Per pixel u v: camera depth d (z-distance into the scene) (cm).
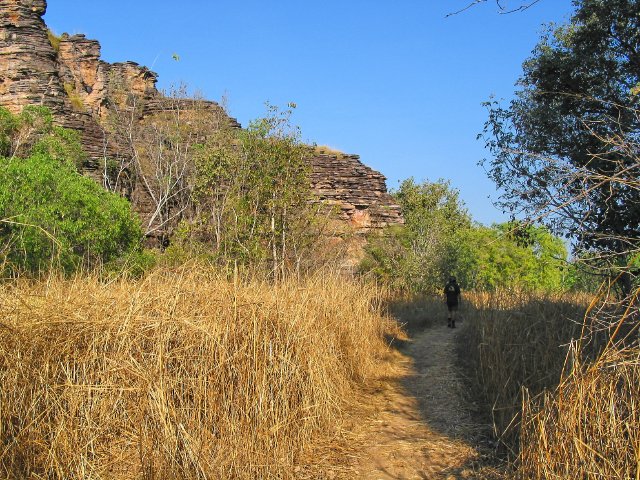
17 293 548
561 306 900
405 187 4553
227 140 2827
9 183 1370
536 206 662
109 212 1502
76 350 498
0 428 432
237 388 543
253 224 1728
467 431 658
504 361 769
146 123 3806
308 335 682
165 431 446
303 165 1941
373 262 2736
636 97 784
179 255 1459
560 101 954
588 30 928
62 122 3412
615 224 775
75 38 4134
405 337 1518
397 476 529
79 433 459
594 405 383
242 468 489
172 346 546
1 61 3500
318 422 642
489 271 2686
